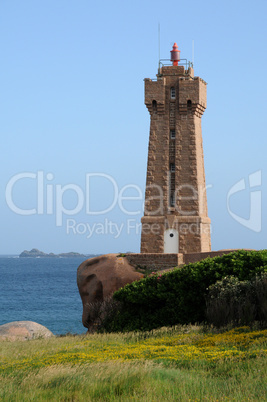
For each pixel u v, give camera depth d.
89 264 53.56
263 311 29.31
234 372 19.67
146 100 65.00
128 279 49.47
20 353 28.45
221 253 47.75
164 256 51.47
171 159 64.38
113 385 18.53
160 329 34.75
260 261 35.06
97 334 36.22
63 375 20.09
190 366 21.36
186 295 37.00
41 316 94.50
